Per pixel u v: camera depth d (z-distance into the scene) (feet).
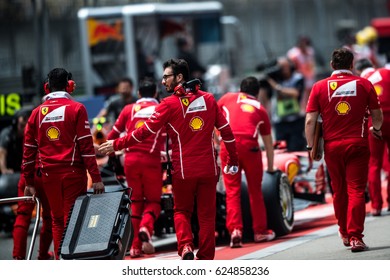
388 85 115.14
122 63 232.94
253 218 107.55
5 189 123.54
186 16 245.65
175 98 84.07
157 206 104.99
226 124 85.40
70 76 88.17
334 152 91.56
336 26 342.64
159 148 104.73
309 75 227.40
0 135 124.36
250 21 326.03
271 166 110.11
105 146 85.25
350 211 90.99
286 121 157.07
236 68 274.77
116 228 76.95
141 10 235.81
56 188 86.33
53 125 85.76
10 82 186.60
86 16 231.71
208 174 84.07
